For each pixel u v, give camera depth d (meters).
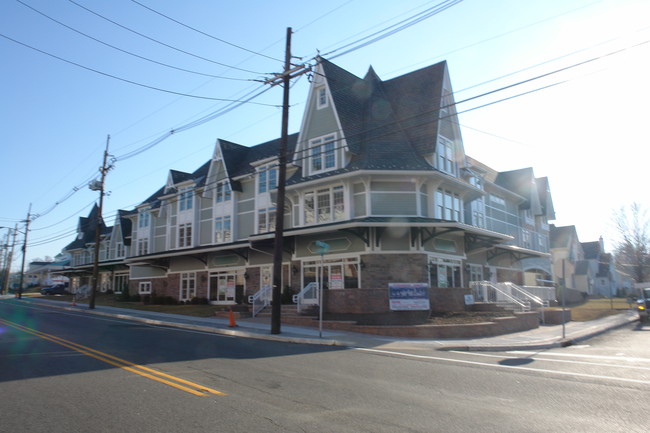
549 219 51.19
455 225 23.64
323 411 6.72
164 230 42.88
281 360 11.34
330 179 25.30
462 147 29.95
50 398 7.32
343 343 14.91
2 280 90.19
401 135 26.81
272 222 31.31
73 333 16.42
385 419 6.38
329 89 27.19
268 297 25.94
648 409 7.06
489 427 6.10
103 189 34.56
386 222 23.05
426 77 28.88
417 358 12.18
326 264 26.06
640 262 50.56
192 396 7.46
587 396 7.88
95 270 33.03
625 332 20.83
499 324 18.23
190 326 20.22
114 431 5.79
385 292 20.06
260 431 5.79
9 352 11.90
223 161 35.09
